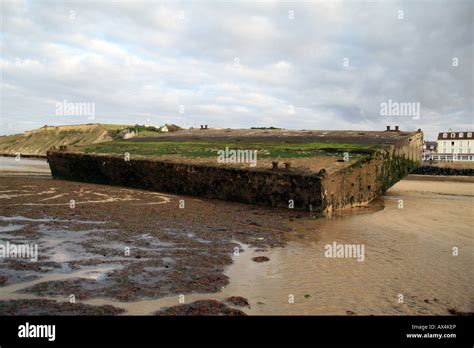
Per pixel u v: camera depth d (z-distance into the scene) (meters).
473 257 14.20
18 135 164.38
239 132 51.16
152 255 12.88
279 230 18.14
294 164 26.52
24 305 8.69
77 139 138.88
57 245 13.55
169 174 30.03
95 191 28.12
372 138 36.50
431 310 9.55
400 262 13.45
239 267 12.27
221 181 27.06
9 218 17.45
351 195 25.83
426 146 146.88
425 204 28.19
